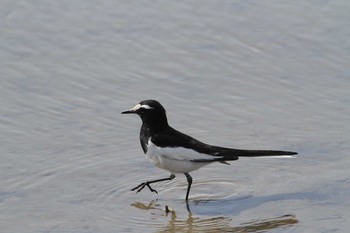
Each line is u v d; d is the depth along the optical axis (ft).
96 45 64.34
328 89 57.77
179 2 70.08
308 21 67.10
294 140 50.80
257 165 48.32
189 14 68.74
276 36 65.31
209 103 56.59
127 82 59.52
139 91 58.23
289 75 60.08
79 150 50.14
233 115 54.85
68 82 59.26
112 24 67.00
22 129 52.75
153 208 43.50
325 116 54.08
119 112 55.31
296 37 65.10
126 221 41.86
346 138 50.80
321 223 40.70
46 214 42.37
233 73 60.70
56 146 50.55
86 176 46.85
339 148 49.49
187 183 46.78
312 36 65.00
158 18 68.03
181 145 44.11
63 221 41.60
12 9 68.39
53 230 40.55
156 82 59.57
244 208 43.11
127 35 65.77
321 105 55.67
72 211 42.78
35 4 69.21
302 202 43.32
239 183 46.32
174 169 44.47
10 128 52.85
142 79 59.93
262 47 63.98
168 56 63.00
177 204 44.01
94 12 68.54
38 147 50.37
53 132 52.49
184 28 66.69
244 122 53.83
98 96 57.52
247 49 63.82
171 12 68.90
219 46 64.34
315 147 49.75
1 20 66.90
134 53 63.41
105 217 42.22
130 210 43.19
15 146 50.42
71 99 57.06
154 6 69.62
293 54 62.90
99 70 60.95
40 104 56.24
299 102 56.34
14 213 42.47
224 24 67.26
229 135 51.90
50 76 59.88
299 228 40.27
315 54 62.64
